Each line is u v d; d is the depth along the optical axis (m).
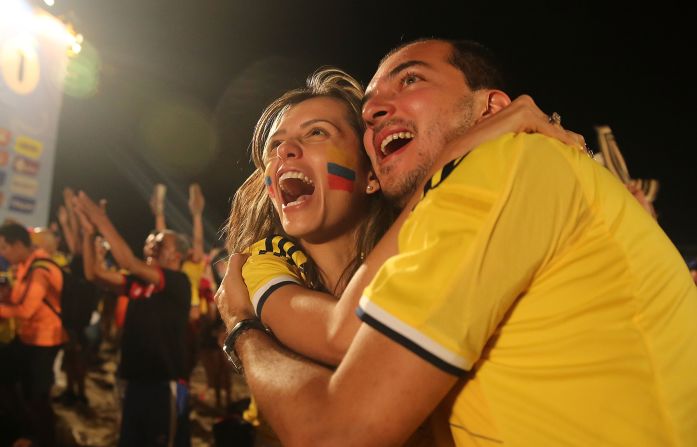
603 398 0.93
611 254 1.00
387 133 1.41
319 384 1.00
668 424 0.96
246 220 2.01
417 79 1.40
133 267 4.35
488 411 0.97
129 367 4.32
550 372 0.95
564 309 0.96
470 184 0.98
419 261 0.94
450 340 0.88
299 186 1.79
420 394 0.89
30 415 5.11
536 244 0.95
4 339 5.05
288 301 1.31
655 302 1.00
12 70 7.17
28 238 5.54
